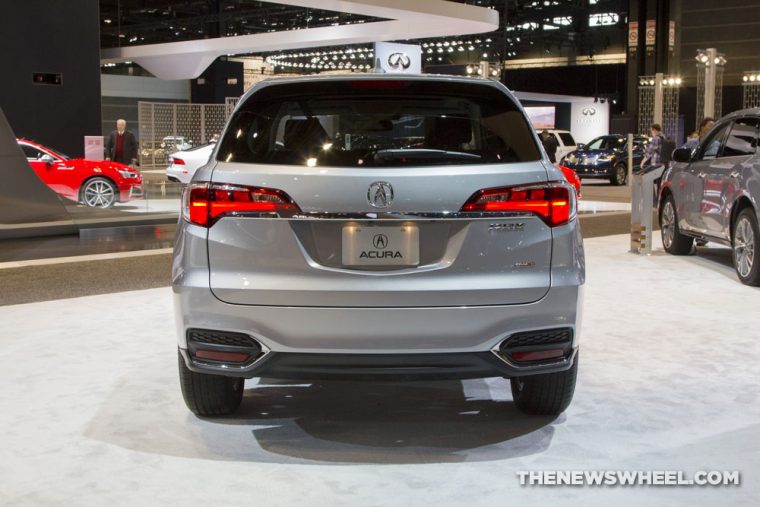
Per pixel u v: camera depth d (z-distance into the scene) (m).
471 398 4.30
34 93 19.72
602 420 3.92
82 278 7.99
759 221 7.36
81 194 15.55
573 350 3.44
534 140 3.41
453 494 3.05
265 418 3.95
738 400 4.23
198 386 3.74
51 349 5.24
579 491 3.08
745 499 3.00
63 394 4.29
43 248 10.46
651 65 46.12
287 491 3.08
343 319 3.19
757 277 7.49
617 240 11.23
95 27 20.34
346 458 3.42
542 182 3.27
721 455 3.46
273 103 3.49
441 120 3.42
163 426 3.81
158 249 10.27
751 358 5.07
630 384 4.52
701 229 8.87
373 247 3.19
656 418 3.95
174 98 42.00
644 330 5.82
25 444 3.57
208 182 3.27
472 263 3.21
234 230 3.23
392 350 3.22
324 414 4.02
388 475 3.24
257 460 3.40
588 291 7.37
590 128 42.12
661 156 18.73
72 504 2.95
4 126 12.09
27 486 3.12
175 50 36.81
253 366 3.29
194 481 3.17
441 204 3.18
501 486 3.12
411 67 24.73
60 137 20.14
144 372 4.72
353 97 3.48
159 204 17.05
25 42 19.50
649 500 2.99
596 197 20.66
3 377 4.60
